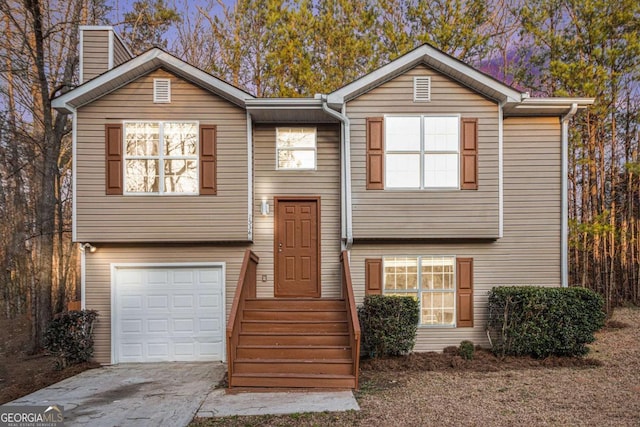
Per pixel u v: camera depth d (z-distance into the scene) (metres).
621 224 15.00
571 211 15.35
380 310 8.06
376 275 8.95
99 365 8.59
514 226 9.08
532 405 5.79
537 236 9.08
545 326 8.12
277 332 7.57
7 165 13.58
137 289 8.97
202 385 7.08
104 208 8.55
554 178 9.13
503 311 8.39
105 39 9.16
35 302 11.66
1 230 13.98
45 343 8.35
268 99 8.48
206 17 16.78
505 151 9.14
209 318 9.02
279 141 9.42
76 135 8.61
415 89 8.73
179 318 9.00
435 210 8.60
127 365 8.66
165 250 8.99
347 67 14.66
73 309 9.20
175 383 7.23
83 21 13.32
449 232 8.59
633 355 8.47
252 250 9.21
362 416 5.47
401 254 9.00
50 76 11.72
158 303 8.99
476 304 8.98
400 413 5.55
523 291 8.24
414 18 14.70
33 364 9.43
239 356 7.23
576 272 15.00
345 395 6.34
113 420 5.51
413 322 8.16
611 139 14.75
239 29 15.49
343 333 7.52
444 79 8.74
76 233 8.51
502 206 8.86
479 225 8.60
